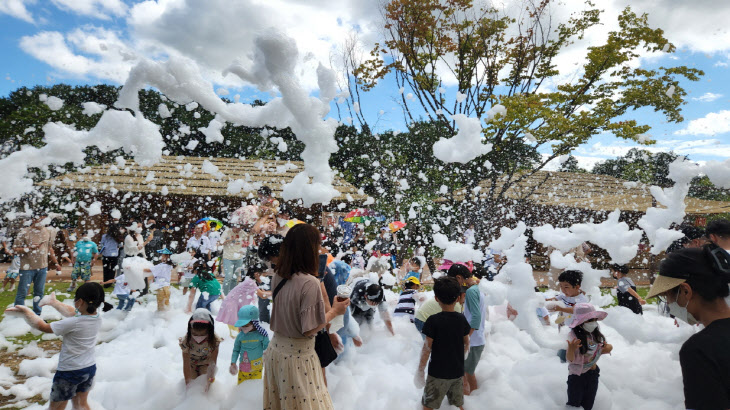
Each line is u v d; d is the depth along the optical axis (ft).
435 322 11.62
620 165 70.23
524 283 13.71
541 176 62.44
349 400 12.73
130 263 22.89
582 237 13.73
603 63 36.19
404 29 38.42
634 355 16.66
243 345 13.17
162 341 18.89
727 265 5.49
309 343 9.61
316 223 43.06
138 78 9.78
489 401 12.76
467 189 40.14
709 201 52.11
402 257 41.96
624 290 20.49
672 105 35.12
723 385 4.96
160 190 45.09
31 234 22.57
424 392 11.66
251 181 48.55
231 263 25.98
